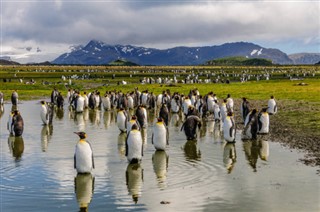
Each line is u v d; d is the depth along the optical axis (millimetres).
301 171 18531
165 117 33719
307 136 27000
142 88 82938
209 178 17688
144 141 26672
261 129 27875
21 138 28250
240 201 14672
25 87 88188
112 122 37688
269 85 86438
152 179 17609
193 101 47500
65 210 13938
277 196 15148
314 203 14344
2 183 17109
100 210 13898
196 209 13914
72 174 18484
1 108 51344
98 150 23703
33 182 17234
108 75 154875
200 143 25906
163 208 14039
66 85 93688
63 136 29078
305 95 58719
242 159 21203
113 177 17969
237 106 47812
